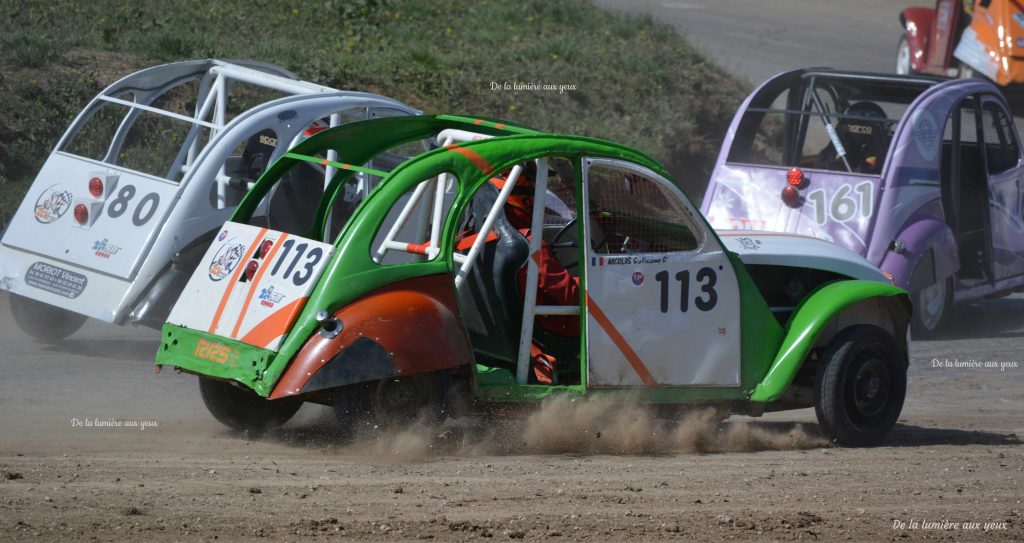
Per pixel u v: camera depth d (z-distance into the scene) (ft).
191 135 102.27
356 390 61.41
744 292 71.67
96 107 99.40
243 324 61.98
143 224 89.15
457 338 62.23
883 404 76.48
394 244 63.98
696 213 70.03
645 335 67.87
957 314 138.92
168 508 51.70
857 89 133.59
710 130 200.13
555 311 67.15
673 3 308.60
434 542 48.44
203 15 185.06
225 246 66.44
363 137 74.08
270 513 51.62
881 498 60.49
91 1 180.34
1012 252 134.00
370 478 58.80
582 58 201.16
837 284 76.13
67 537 46.57
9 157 133.49
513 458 65.98
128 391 82.07
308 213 94.89
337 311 60.18
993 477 66.95
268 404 69.77
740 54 251.80
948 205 127.03
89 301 88.53
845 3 338.54
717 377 70.38
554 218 80.38
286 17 192.85
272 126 93.20
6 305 110.73
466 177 63.72
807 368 77.46
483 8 224.74
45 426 70.03
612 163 67.67
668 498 57.93
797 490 61.36
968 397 98.73
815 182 122.42
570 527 51.57
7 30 159.43
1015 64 211.61
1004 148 134.31
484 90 179.11
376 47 187.11
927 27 233.35
